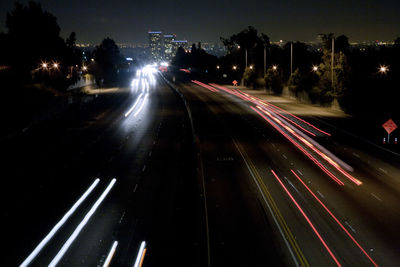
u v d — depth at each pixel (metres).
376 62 66.81
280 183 26.52
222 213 21.34
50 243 18.19
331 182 26.62
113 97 86.81
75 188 26.27
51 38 83.81
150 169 30.72
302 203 22.66
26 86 68.06
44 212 22.05
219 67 157.88
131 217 21.11
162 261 16.16
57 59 85.88
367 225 19.48
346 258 16.16
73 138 43.47
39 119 55.00
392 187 25.50
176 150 37.16
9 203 23.56
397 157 33.25
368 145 37.81
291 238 18.08
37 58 79.75
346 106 58.97
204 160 33.19
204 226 19.64
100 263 16.25
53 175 29.38
